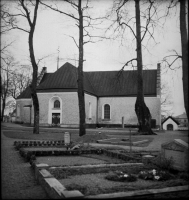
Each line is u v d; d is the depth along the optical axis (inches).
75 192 227.6
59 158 504.7
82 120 957.8
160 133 1205.7
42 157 513.3
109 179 310.3
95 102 1854.1
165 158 376.8
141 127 1061.8
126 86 1888.5
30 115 1804.9
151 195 242.1
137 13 998.4
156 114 1747.0
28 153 466.3
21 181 319.6
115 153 514.9
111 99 1865.2
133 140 811.4
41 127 1573.6
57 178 311.9
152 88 1811.0
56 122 1620.3
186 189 257.0
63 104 1612.9
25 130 1280.8
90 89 1815.9
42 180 291.4
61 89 1624.0
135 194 236.7
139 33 1026.1
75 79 1675.7
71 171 344.8
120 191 257.1
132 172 348.2
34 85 1084.5
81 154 556.1
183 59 270.4
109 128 1681.8
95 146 684.7
